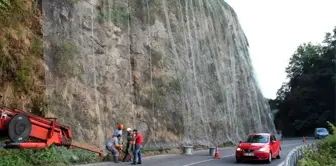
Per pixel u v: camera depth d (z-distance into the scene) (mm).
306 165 11664
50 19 21297
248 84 50812
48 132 12445
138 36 29391
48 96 19391
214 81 40344
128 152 18672
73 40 22406
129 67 27062
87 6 24406
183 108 31625
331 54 67812
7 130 11109
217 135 37312
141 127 26734
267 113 55656
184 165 16625
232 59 47375
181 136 30250
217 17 46562
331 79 63969
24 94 17406
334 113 64188
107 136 23156
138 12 30172
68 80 21047
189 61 36062
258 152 17703
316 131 50875
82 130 20656
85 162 17125
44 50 20188
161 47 31734
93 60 23594
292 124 69625
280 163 17922
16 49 17469
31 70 18250
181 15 37219
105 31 25500
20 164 13727
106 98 24109
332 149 20672
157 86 29688
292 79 75125
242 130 44406
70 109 20516
